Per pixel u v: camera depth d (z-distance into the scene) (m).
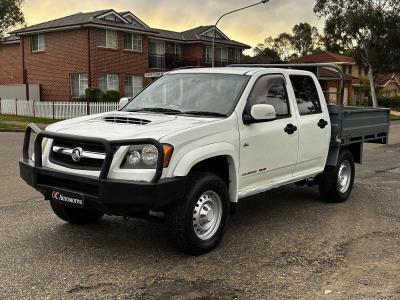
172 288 4.50
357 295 4.42
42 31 35.41
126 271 4.88
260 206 7.72
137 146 4.92
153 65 41.19
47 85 36.53
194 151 5.11
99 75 34.75
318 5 48.44
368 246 5.83
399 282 4.74
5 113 32.56
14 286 4.48
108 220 6.62
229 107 5.84
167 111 6.07
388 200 8.29
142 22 38.53
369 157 14.04
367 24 46.06
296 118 6.79
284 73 6.80
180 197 4.97
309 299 4.33
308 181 8.04
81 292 4.39
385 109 9.23
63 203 5.23
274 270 5.00
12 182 9.08
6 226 6.27
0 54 42.78
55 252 5.37
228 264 5.13
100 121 5.70
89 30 33.81
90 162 5.06
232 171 5.70
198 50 45.09
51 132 5.32
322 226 6.64
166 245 5.66
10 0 29.06
